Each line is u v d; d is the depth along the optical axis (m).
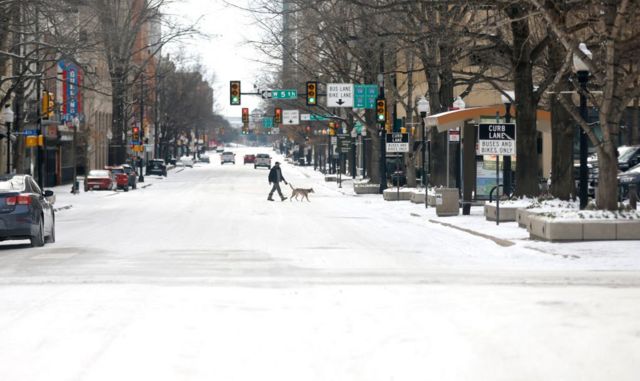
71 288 27.62
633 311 22.81
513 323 21.06
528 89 59.03
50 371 16.16
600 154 43.88
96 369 16.33
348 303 24.28
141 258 38.44
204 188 145.25
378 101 107.38
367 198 108.44
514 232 50.06
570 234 41.94
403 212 79.25
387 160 146.50
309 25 82.56
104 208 89.25
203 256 39.41
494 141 54.84
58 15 92.69
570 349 18.14
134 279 30.20
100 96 190.62
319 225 62.75
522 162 59.62
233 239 49.97
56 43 81.44
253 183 165.75
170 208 88.12
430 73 82.94
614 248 39.81
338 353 17.78
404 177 128.50
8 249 43.94
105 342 18.81
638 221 42.19
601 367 16.58
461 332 19.97
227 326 20.72
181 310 23.05
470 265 35.88
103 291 26.86
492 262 37.03
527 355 17.59
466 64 124.31
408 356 17.48
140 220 69.06
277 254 40.44
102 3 106.62
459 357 17.39
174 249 43.19
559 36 44.53
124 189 134.62
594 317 21.89
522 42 57.34
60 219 72.25
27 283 28.98
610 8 43.16
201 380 15.55
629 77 43.06
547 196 56.81
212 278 30.55
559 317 21.89
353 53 105.56
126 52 145.88
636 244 41.03
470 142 68.06
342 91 114.19
